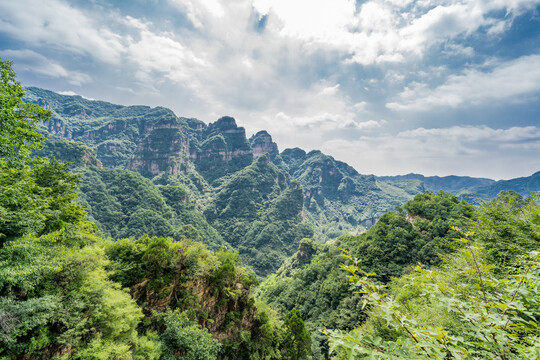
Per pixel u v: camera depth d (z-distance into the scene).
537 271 3.37
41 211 15.56
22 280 10.82
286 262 116.06
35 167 18.77
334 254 71.88
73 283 13.97
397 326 2.97
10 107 15.09
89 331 13.96
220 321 27.11
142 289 21.91
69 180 21.09
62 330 12.95
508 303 2.93
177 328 20.12
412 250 50.19
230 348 27.00
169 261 23.52
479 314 3.05
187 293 23.92
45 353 12.09
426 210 59.16
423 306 12.05
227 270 27.69
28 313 11.16
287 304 64.38
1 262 10.30
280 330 33.66
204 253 27.50
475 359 2.74
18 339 11.32
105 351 13.43
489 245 10.77
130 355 15.04
